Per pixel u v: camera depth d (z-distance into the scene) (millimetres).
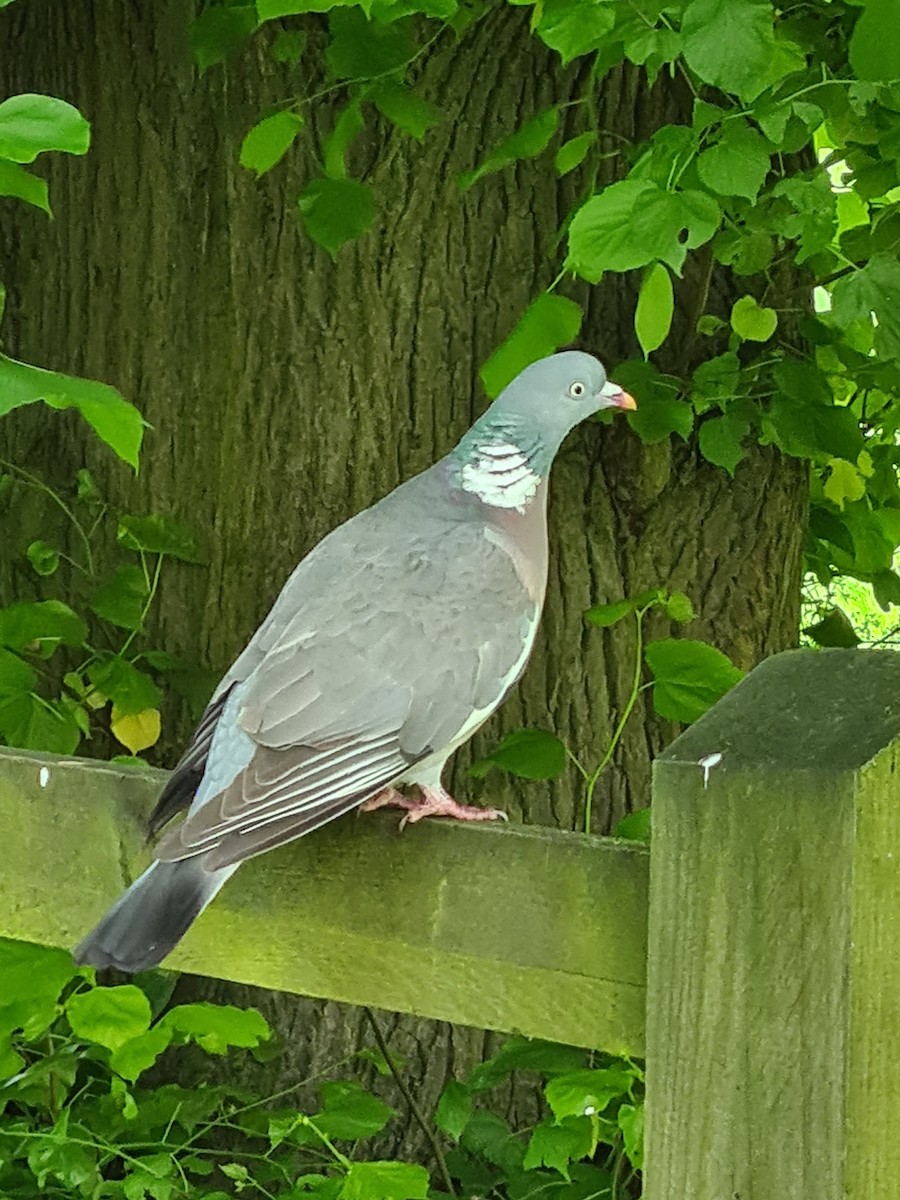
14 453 3602
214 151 3434
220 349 3459
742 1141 1473
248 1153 3139
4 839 2209
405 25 3055
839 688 1519
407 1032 3391
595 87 3328
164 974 3121
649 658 2947
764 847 1453
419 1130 3389
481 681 2381
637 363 3229
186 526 3383
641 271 3404
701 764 1486
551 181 3361
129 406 2330
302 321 3406
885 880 1426
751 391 3367
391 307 3381
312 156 3381
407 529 2520
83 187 3541
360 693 2266
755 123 2850
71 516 3496
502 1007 1811
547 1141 2631
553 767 3014
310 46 3352
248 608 3457
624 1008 1713
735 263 3150
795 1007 1440
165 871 1919
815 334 3449
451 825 1851
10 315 3629
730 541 3496
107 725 3525
